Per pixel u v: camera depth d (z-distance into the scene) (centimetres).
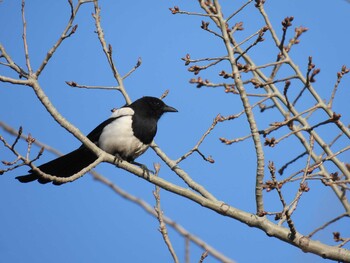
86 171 930
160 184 927
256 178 854
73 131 981
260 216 833
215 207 883
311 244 787
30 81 920
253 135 876
